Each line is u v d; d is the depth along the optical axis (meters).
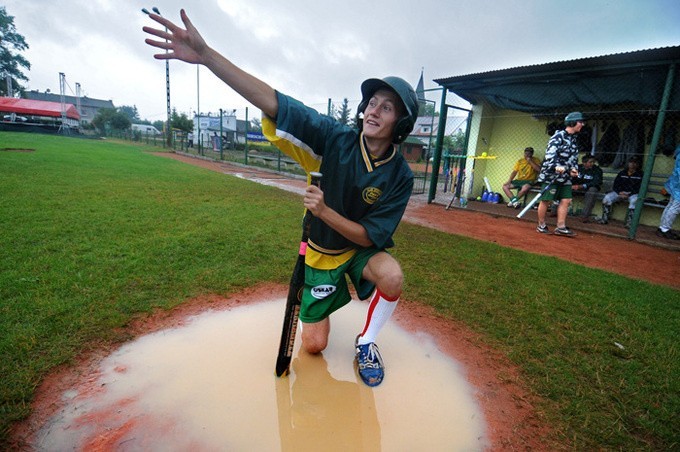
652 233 7.10
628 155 8.22
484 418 1.82
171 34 1.59
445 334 2.58
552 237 6.11
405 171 2.02
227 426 1.67
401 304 2.99
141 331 2.31
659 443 1.68
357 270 2.09
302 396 1.90
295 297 1.89
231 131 36.78
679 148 6.52
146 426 1.62
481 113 10.08
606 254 5.20
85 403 1.70
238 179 10.45
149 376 1.93
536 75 7.44
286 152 1.96
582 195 8.73
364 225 1.93
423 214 7.59
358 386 2.02
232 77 1.69
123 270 3.09
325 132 1.89
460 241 5.12
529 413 1.85
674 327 2.82
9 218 4.30
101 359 2.01
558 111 8.59
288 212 5.97
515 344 2.47
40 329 2.15
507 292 3.32
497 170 10.40
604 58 6.34
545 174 6.22
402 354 2.34
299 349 2.33
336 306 2.16
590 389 2.03
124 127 49.91
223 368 2.05
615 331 2.71
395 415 1.82
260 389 1.92
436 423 1.78
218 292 2.91
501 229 6.49
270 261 3.62
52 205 5.11
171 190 7.27
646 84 6.57
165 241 3.92
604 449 1.64
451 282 3.48
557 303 3.15
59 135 32.50
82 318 2.31
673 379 2.15
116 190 6.70
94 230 4.11
